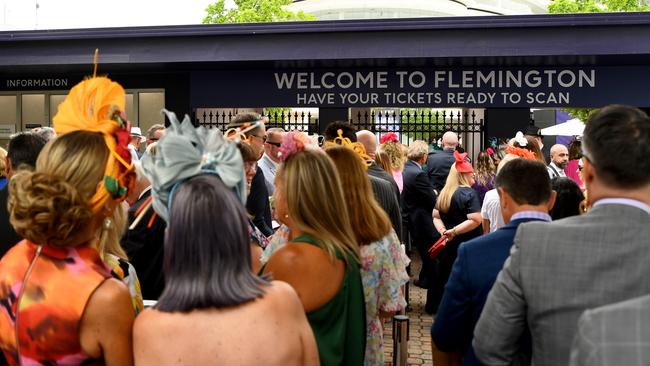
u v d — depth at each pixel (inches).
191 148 63.7
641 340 37.4
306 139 103.9
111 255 87.7
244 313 59.2
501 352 73.9
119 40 382.6
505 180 94.2
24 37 386.9
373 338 102.4
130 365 64.1
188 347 57.9
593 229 68.1
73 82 435.5
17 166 113.8
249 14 1129.4
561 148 257.4
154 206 65.3
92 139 66.3
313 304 84.6
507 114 378.9
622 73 368.2
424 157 262.4
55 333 61.9
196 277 59.4
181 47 376.5
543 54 343.0
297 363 61.7
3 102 451.8
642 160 65.8
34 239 61.6
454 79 380.5
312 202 87.8
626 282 65.3
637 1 1007.6
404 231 273.7
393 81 385.1
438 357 102.9
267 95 397.7
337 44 362.3
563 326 67.6
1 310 64.7
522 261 71.2
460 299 91.9
